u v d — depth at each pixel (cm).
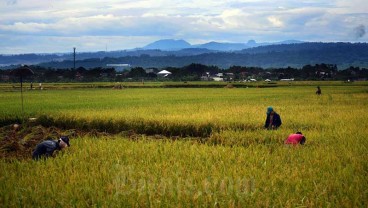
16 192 780
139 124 1995
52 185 821
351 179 848
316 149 1213
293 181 844
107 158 1123
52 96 4681
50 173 930
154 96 4597
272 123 1748
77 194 760
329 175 889
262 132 1569
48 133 1897
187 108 2761
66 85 8388
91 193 770
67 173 928
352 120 1998
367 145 1271
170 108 2764
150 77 13325
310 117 2172
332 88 6525
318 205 713
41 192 782
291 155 1120
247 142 1448
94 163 1039
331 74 13788
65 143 1266
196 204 717
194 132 1900
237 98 4125
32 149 1507
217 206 714
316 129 1725
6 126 2195
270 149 1262
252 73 14888
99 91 6141
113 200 733
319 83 8788
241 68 15362
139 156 1139
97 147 1288
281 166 988
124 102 3516
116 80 12450
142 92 5706
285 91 5706
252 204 716
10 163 1154
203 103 3338
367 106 2945
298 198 746
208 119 1986
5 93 5538
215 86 7925
